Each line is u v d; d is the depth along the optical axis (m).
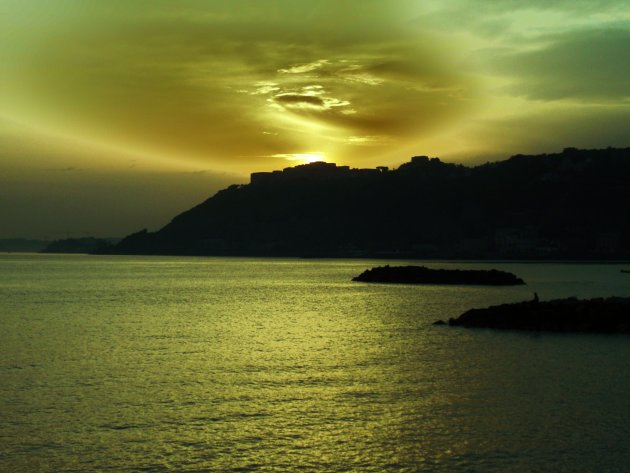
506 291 98.38
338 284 115.62
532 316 50.44
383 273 124.06
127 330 50.16
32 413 26.30
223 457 21.94
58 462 21.45
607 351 39.41
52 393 29.41
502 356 37.84
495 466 21.08
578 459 21.56
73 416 25.95
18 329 50.84
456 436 23.69
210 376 32.84
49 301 78.19
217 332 48.81
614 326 47.69
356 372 33.66
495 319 51.16
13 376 32.84
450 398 28.48
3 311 65.50
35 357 37.97
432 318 58.22
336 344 42.59
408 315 61.09
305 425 24.95
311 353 39.25
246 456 22.02
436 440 23.31
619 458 21.61
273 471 20.89
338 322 55.19
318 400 28.27
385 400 28.23
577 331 47.72
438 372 33.56
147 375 33.06
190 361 36.75
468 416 25.91
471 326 51.12
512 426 24.67
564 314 50.34
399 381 31.61
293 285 112.31
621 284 118.75
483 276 117.38
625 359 36.78
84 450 22.44
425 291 97.19
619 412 26.25
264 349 40.72
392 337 45.62
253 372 33.75
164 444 23.00
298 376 32.81
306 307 69.75
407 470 20.88
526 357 37.47
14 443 23.03
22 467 21.06
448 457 21.83
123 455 22.03
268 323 54.62
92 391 29.78
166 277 141.50
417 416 25.95
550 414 26.05
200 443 23.11
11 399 28.36
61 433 24.02
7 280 127.94
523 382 31.20
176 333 48.31
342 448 22.67
